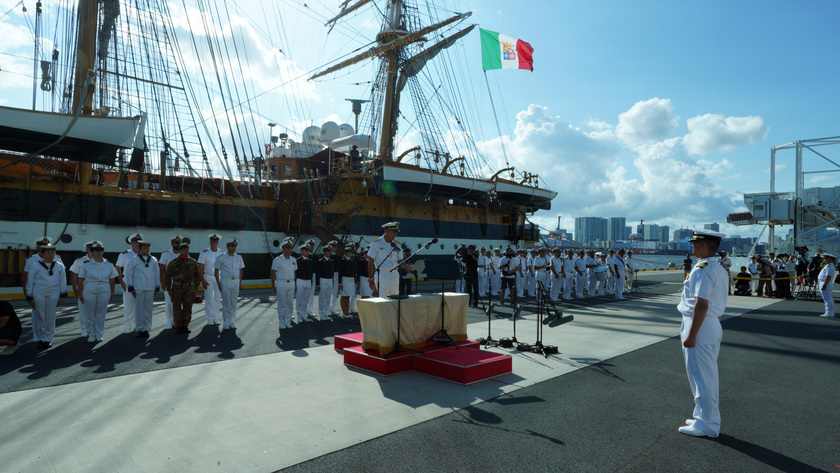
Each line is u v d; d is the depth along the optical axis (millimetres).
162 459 3617
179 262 9617
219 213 19656
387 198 25406
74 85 17016
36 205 15859
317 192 22562
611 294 21125
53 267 8180
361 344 7242
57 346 8211
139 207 17625
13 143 14078
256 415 4656
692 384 4309
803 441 4105
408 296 7133
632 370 6652
